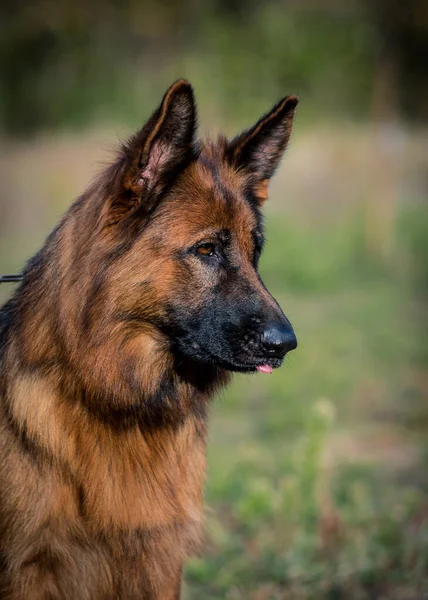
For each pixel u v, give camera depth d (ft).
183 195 20.79
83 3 125.18
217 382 22.59
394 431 43.19
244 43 122.62
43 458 19.71
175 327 20.79
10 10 126.82
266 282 82.28
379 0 100.12
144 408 20.61
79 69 129.90
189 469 21.58
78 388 19.92
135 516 20.25
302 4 118.52
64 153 120.98
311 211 103.45
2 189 114.32
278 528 29.40
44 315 20.34
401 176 114.32
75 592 20.03
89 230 20.25
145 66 127.85
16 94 131.44
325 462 33.76
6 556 19.76
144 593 20.90
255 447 39.83
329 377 51.65
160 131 19.76
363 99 119.14
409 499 31.99
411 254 92.63
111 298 19.95
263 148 23.27
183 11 125.70
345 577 26.58
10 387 20.40
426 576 26.43
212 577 27.25
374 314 69.62
